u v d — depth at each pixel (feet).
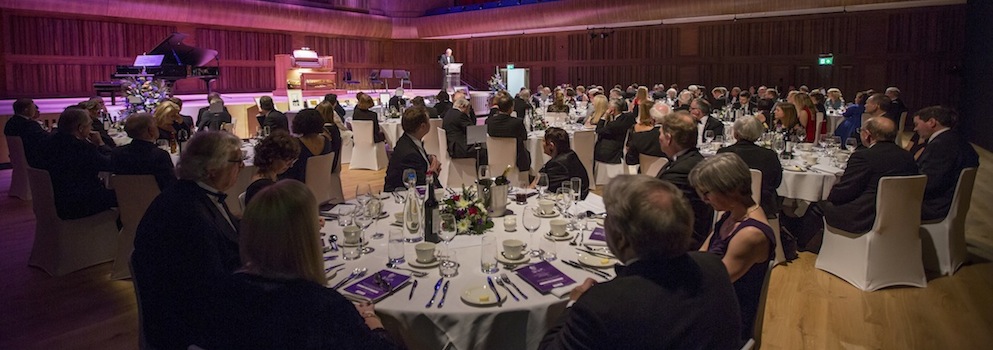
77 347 10.57
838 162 16.29
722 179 7.57
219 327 5.34
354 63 63.72
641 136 17.81
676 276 4.92
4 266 14.51
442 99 31.94
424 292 6.99
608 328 4.66
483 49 66.90
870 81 45.42
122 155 13.10
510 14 56.59
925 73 43.37
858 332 11.09
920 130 14.43
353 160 28.22
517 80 58.03
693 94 33.76
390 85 66.18
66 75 44.06
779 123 21.22
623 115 21.95
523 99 29.58
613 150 22.09
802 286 13.24
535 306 6.61
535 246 8.40
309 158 14.46
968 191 13.89
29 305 12.28
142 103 27.55
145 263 6.68
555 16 53.62
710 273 5.11
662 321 4.67
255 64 55.77
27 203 20.97
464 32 60.95
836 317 11.73
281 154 9.75
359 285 7.10
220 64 53.16
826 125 30.50
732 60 51.26
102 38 45.68
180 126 20.88
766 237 7.25
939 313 11.83
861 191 13.01
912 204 12.79
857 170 12.90
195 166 6.98
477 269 7.66
